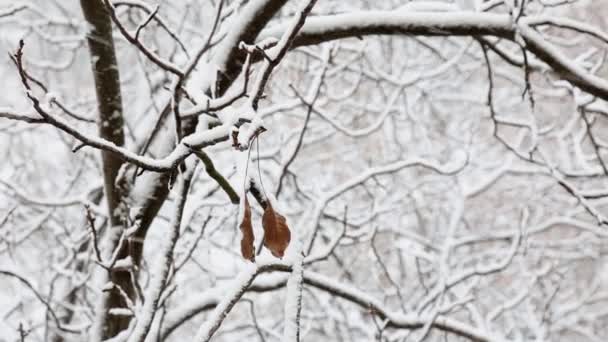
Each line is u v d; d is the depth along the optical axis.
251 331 7.96
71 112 3.21
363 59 7.91
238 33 3.82
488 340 4.71
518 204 9.05
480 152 8.88
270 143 7.64
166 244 2.87
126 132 6.68
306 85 7.60
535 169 7.47
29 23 7.34
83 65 8.54
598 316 8.74
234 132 1.77
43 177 7.87
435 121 8.59
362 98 8.41
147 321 2.76
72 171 7.54
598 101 5.75
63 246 6.25
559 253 8.32
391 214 8.07
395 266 7.92
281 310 8.43
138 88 7.70
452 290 7.21
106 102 3.91
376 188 8.14
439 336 7.62
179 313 4.14
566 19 4.00
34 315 6.70
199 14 7.15
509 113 9.12
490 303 8.20
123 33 2.29
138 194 4.07
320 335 8.06
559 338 8.84
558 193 8.80
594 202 8.72
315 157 8.43
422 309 4.84
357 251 7.88
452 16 3.94
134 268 3.32
